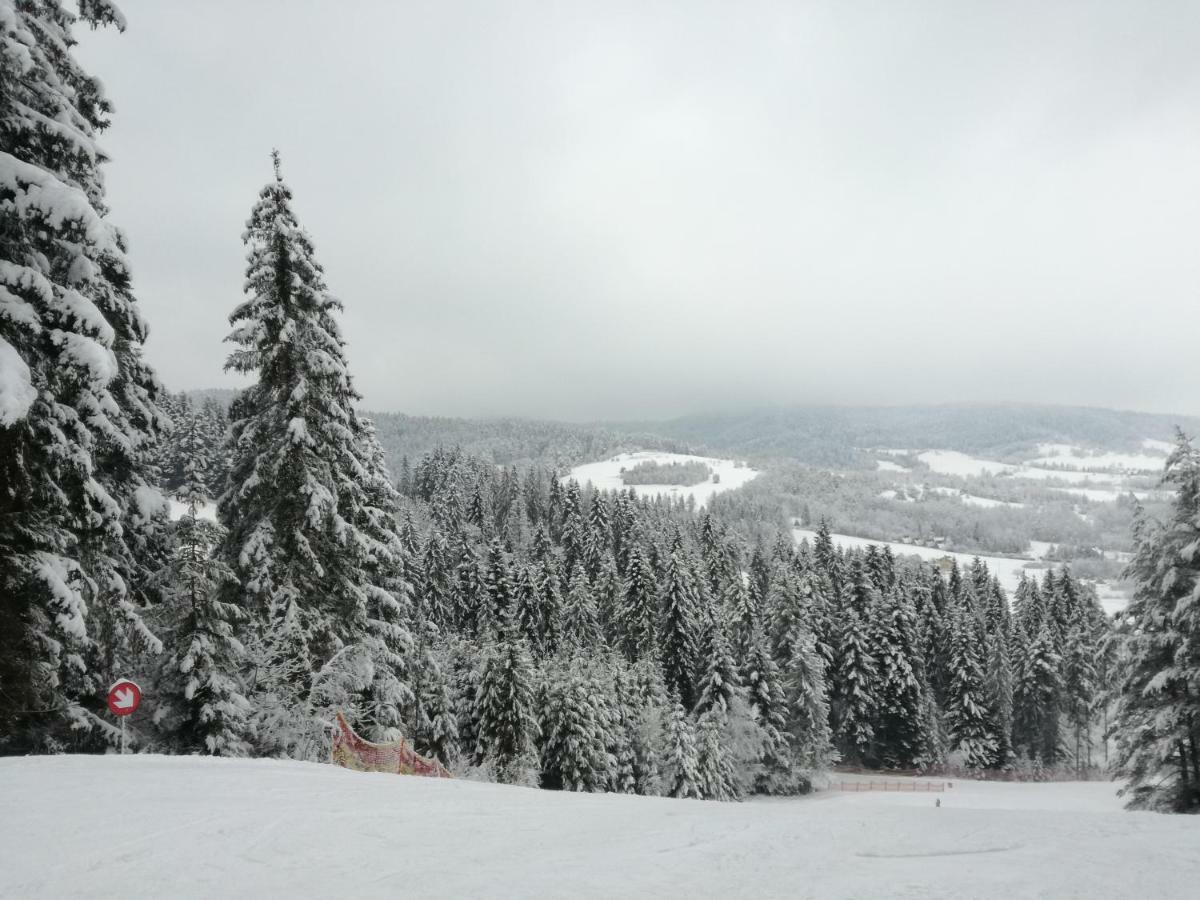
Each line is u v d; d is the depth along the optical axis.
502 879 5.99
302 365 20.17
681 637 59.00
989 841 7.59
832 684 65.31
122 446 15.48
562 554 90.06
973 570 97.94
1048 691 67.12
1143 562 24.12
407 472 162.25
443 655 40.06
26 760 11.46
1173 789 23.78
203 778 10.31
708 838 7.62
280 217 20.17
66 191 12.46
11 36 12.82
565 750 38.56
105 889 5.61
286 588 19.98
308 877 5.97
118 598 16.41
